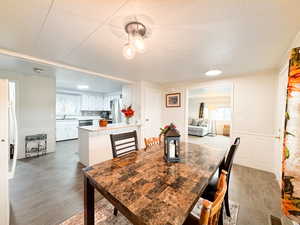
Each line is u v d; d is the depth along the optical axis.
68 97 5.91
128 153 1.64
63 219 1.43
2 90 1.31
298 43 1.40
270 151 2.66
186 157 1.50
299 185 1.09
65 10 1.09
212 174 1.10
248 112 2.90
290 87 1.12
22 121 3.32
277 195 1.92
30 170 2.62
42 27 1.33
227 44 1.65
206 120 7.60
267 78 2.68
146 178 1.01
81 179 2.27
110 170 1.15
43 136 3.59
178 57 2.07
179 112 4.07
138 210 0.68
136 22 1.24
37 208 1.59
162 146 1.94
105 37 1.50
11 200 1.73
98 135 2.84
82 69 2.69
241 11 1.08
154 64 2.40
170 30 1.35
